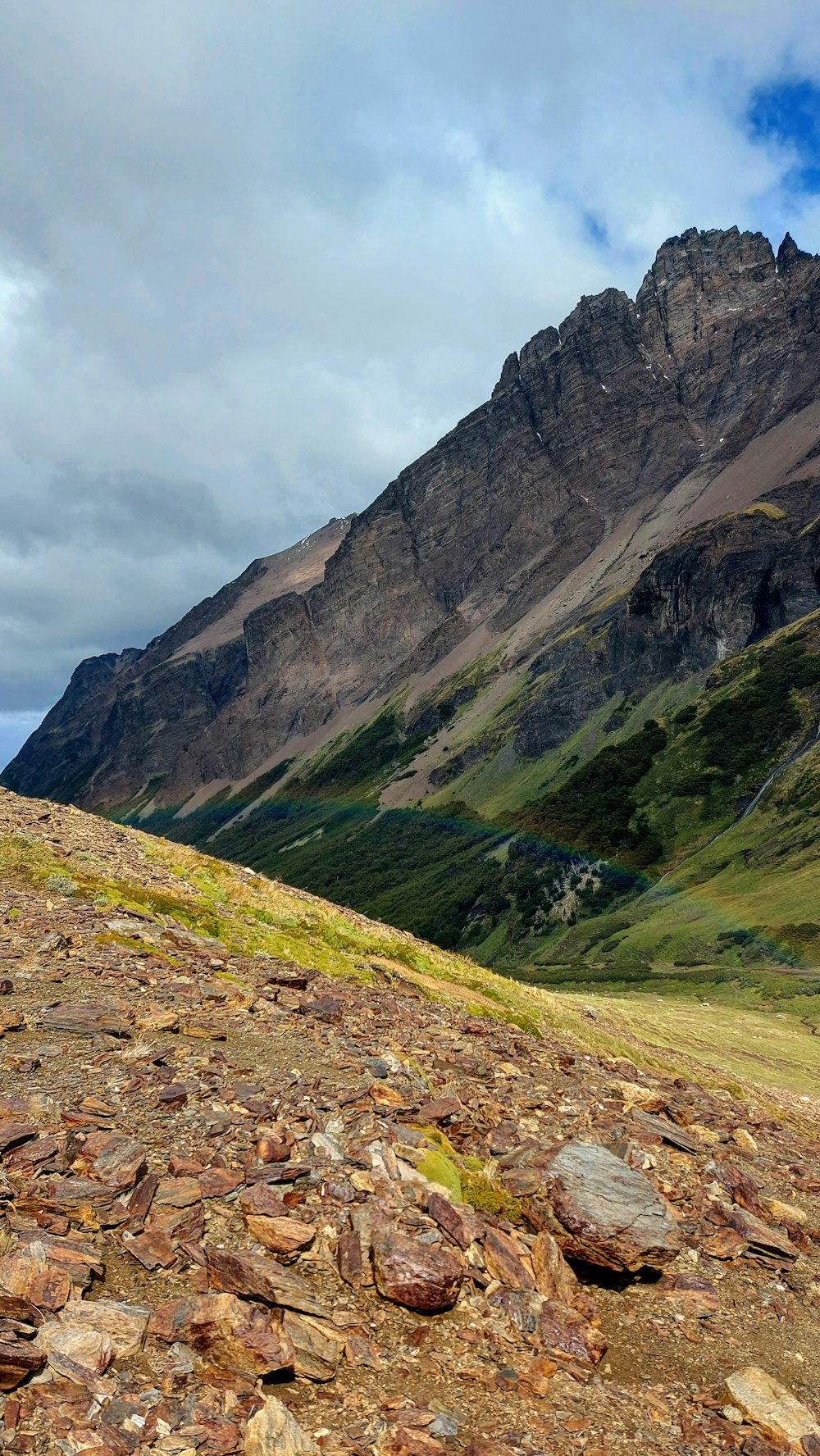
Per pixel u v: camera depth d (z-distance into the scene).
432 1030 17.20
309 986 18.20
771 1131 16.66
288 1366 6.00
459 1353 6.72
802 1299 9.05
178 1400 5.39
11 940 15.53
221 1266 6.74
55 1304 5.93
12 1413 4.96
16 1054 9.98
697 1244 9.77
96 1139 8.20
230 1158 8.42
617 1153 11.51
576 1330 7.36
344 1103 10.45
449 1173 9.25
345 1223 7.85
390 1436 5.56
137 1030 11.78
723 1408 6.73
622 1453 5.89
